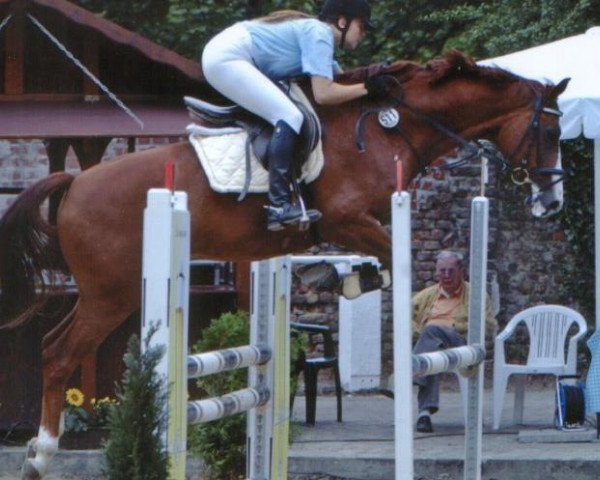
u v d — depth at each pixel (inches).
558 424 610.2
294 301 826.2
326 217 428.5
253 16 1111.0
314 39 426.9
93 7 1111.6
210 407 399.5
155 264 355.6
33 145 808.9
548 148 446.9
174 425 358.6
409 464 377.4
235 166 422.6
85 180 441.7
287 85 432.1
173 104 628.7
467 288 637.9
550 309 634.8
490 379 834.8
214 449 517.7
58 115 608.1
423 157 441.4
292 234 429.7
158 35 1100.5
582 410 604.4
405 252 378.9
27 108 613.0
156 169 432.5
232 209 426.3
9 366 593.0
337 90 425.4
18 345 593.0
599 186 612.1
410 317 379.9
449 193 837.8
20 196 447.5
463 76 443.2
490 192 837.2
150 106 623.8
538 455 545.3
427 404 622.5
